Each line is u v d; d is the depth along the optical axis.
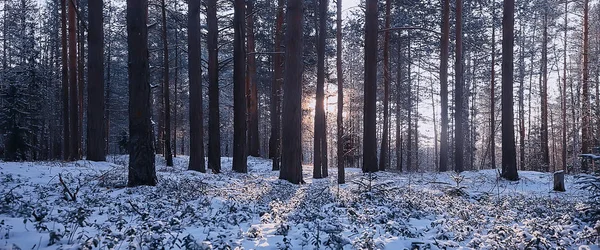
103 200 8.59
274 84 30.64
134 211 7.60
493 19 28.69
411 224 7.23
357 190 11.70
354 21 28.05
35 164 14.16
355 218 7.25
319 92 18.34
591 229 5.98
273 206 8.52
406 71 37.66
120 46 42.41
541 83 35.47
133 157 10.99
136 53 10.92
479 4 28.08
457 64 22.45
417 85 40.59
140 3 10.88
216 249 4.79
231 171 19.36
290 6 15.84
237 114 19.30
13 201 7.43
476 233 6.32
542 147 33.50
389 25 24.66
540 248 5.31
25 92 27.28
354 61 37.56
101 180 11.52
